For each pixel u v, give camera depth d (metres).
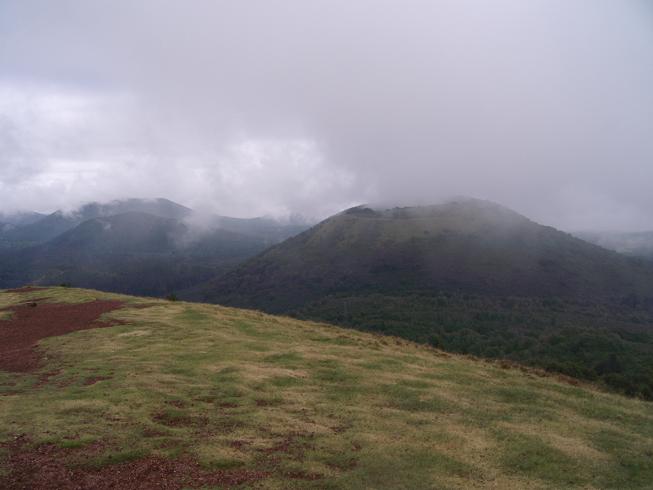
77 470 9.06
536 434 12.61
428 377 17.92
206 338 23.30
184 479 8.95
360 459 10.30
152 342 22.36
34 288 44.75
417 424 12.88
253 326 27.45
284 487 8.83
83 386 14.86
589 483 10.03
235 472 9.35
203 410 13.02
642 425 14.39
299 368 18.38
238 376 16.53
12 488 8.27
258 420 12.34
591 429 13.51
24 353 20.61
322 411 13.55
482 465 10.50
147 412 12.47
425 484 9.36
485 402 15.36
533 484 9.77
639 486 10.08
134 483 8.70
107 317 28.73
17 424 11.12
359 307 148.38
